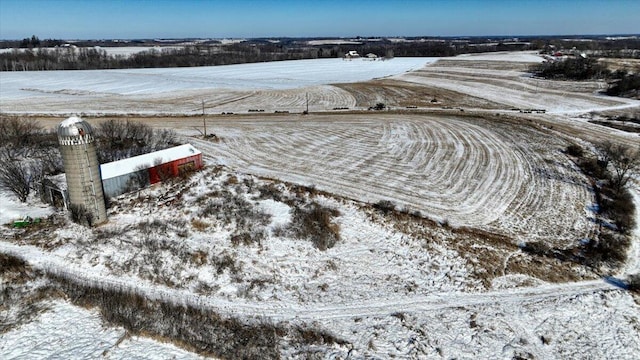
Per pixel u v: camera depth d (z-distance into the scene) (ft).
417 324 58.90
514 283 68.90
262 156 126.52
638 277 71.05
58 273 65.51
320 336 55.62
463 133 156.97
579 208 95.86
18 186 88.58
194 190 97.66
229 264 70.54
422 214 90.89
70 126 73.77
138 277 65.72
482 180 111.04
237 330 55.88
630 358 54.85
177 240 76.28
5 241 73.77
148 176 97.96
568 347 56.03
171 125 163.63
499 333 57.77
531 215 92.22
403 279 69.56
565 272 72.02
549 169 119.34
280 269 70.59
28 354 50.26
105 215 81.92
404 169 118.11
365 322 59.06
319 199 96.37
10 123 129.59
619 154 123.54
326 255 75.36
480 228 86.07
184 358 50.16
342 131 158.81
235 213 86.33
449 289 67.15
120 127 133.28
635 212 94.38
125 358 49.85
